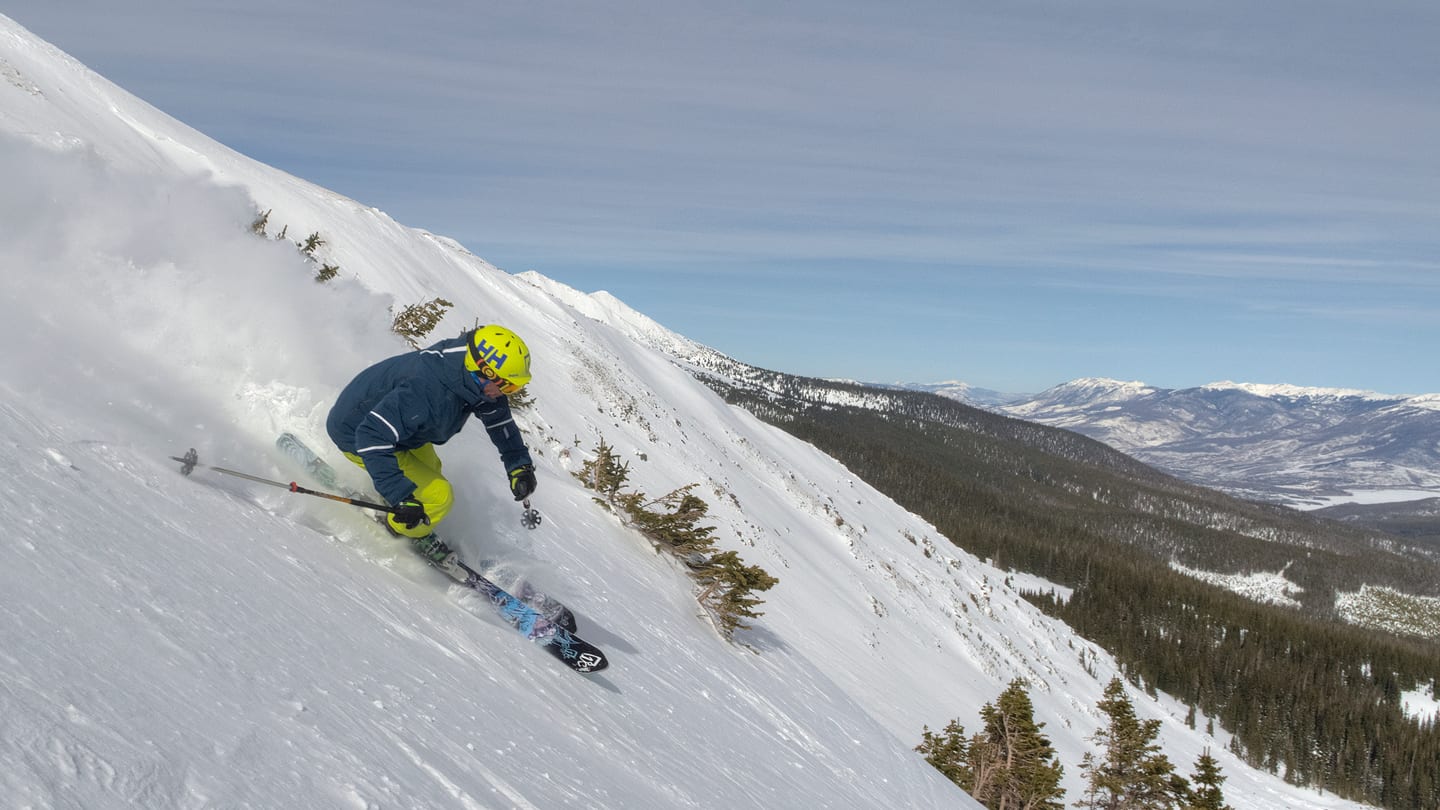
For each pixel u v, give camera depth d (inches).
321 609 127.8
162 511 124.6
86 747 64.8
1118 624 4106.8
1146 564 5910.4
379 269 724.7
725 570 416.2
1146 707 2546.8
